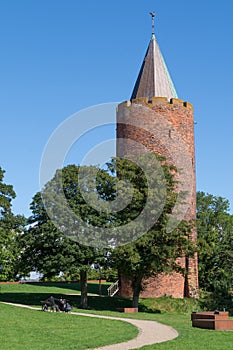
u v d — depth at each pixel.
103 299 41.34
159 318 31.98
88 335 22.27
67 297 41.66
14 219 44.56
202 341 21.19
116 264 35.91
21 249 43.91
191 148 46.56
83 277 37.59
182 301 41.88
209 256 52.53
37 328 23.80
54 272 37.22
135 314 33.84
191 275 44.06
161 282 42.62
